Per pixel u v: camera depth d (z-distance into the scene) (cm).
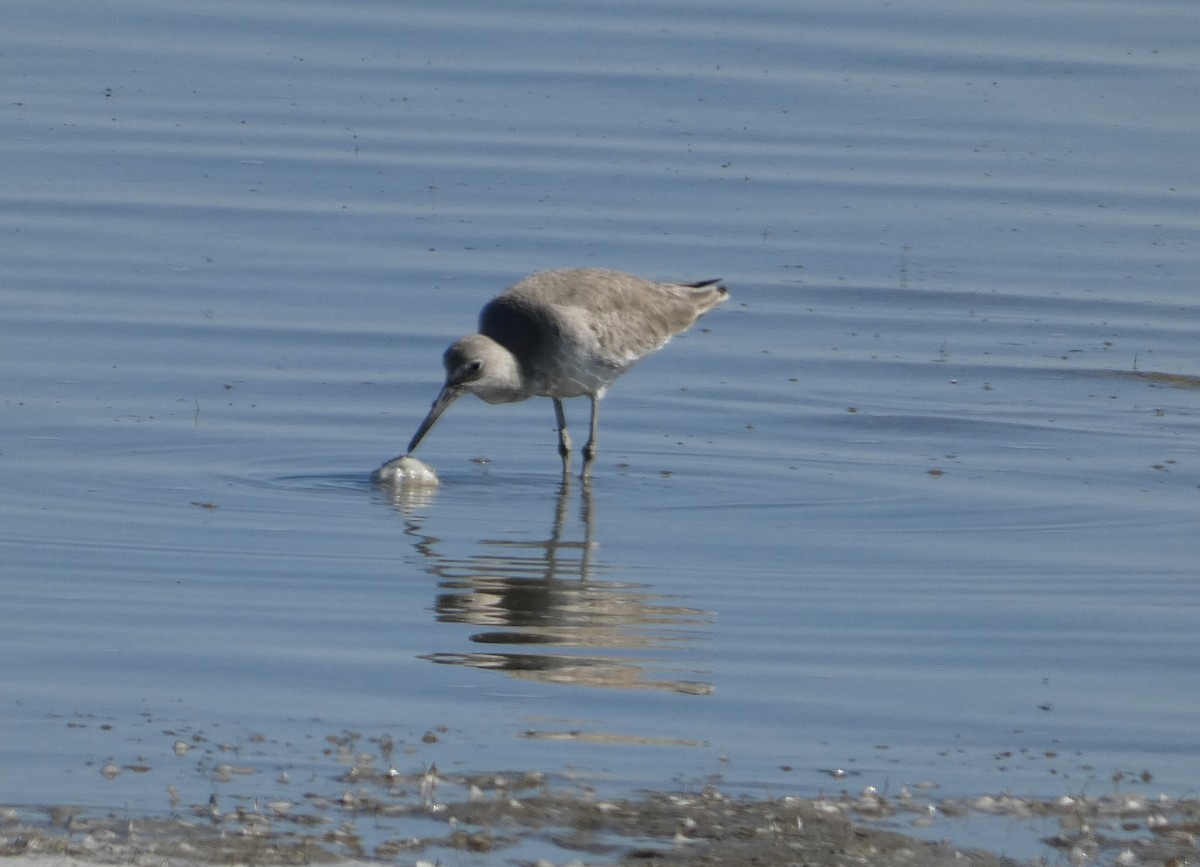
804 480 1592
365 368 1844
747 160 2536
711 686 1137
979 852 915
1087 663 1197
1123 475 1612
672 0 3244
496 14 3156
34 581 1286
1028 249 2262
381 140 2561
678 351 1939
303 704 1091
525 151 2539
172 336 1889
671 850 903
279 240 2188
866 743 1062
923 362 1912
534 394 1647
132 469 1548
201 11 3122
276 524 1438
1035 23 3162
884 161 2555
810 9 3219
